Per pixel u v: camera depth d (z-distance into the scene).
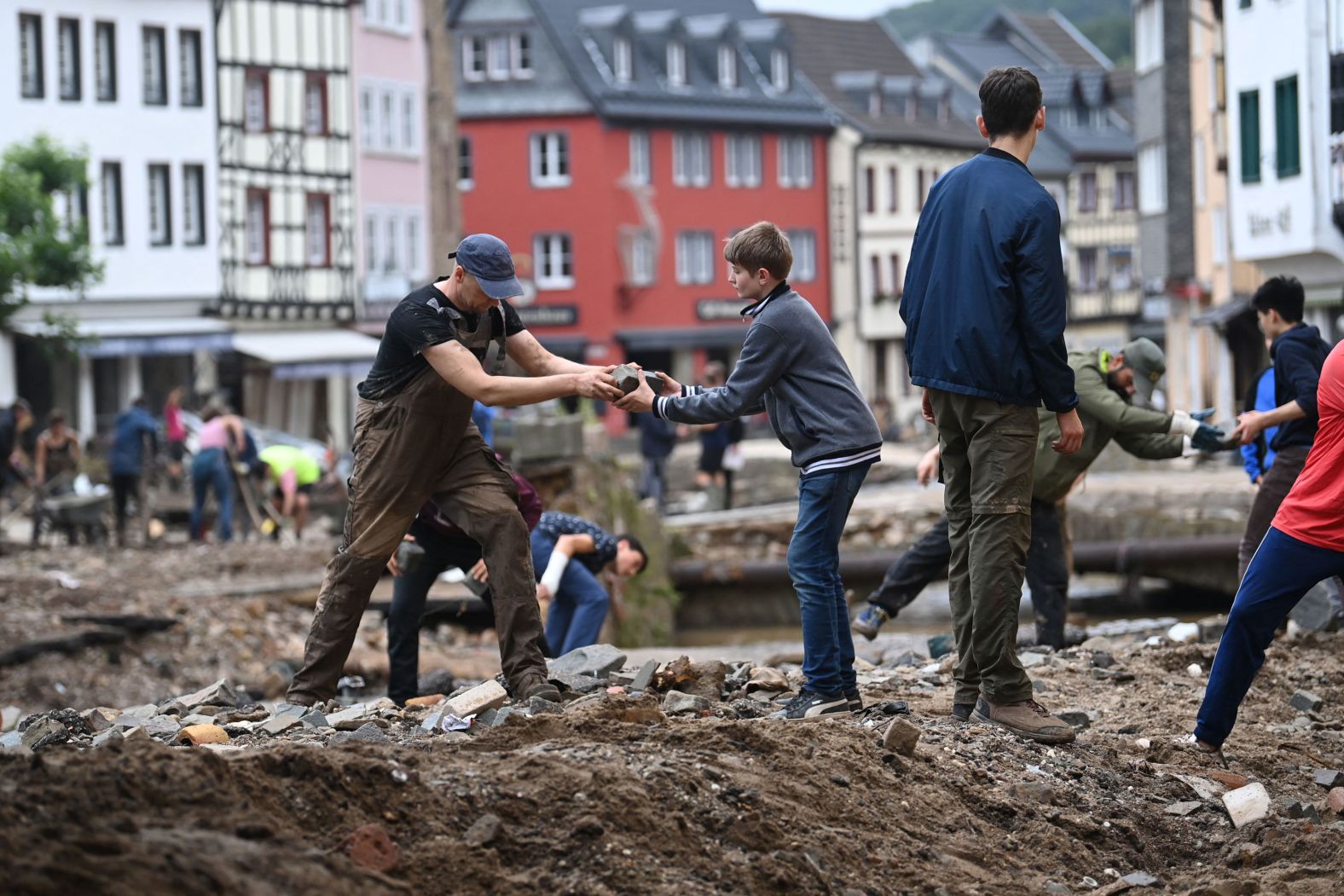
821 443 11.84
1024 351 11.14
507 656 12.70
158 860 6.54
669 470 62.94
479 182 112.31
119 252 77.25
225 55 81.56
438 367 12.20
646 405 12.00
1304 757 12.47
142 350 76.50
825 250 126.69
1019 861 9.60
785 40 124.50
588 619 18.25
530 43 111.88
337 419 88.25
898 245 133.50
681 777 8.92
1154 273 84.25
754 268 11.87
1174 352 81.75
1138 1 85.69
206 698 13.88
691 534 38.88
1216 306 72.69
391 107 92.88
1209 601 35.00
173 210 79.25
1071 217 150.62
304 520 42.50
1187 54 78.12
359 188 89.81
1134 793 11.07
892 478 58.31
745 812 8.84
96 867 6.36
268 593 29.97
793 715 11.98
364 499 12.83
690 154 116.81
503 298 12.25
